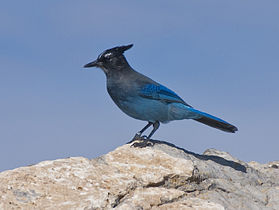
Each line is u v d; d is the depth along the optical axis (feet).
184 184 41.42
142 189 38.65
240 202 41.91
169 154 47.24
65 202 35.04
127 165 42.06
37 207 34.35
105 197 35.83
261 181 48.91
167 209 36.01
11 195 35.47
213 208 35.96
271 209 41.78
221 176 46.39
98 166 41.19
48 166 39.91
